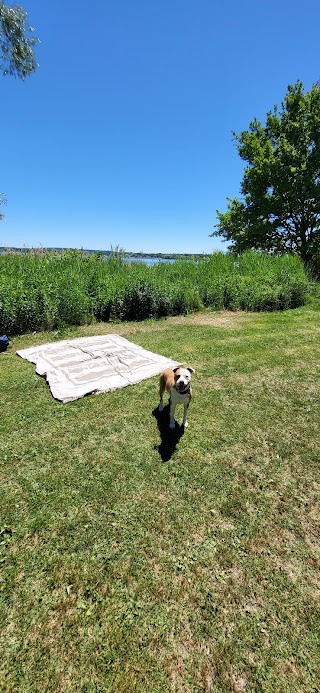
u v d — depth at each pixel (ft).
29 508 9.15
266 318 32.01
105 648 6.07
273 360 20.26
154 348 22.63
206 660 5.91
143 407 14.66
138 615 6.60
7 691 5.47
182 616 6.59
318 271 59.57
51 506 9.23
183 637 6.25
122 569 7.52
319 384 16.98
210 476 10.46
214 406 14.78
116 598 6.93
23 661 5.87
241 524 8.75
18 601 6.85
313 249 63.62
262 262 45.42
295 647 6.14
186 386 11.98
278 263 45.57
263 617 6.61
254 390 16.33
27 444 11.95
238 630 6.37
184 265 43.62
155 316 32.17
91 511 9.09
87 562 7.68
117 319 30.73
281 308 36.78
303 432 12.86
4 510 9.08
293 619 6.59
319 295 42.47
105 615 6.60
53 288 28.63
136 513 9.04
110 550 7.98
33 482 10.11
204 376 17.93
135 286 31.96
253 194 66.18
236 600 6.91
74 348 21.99
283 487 10.08
